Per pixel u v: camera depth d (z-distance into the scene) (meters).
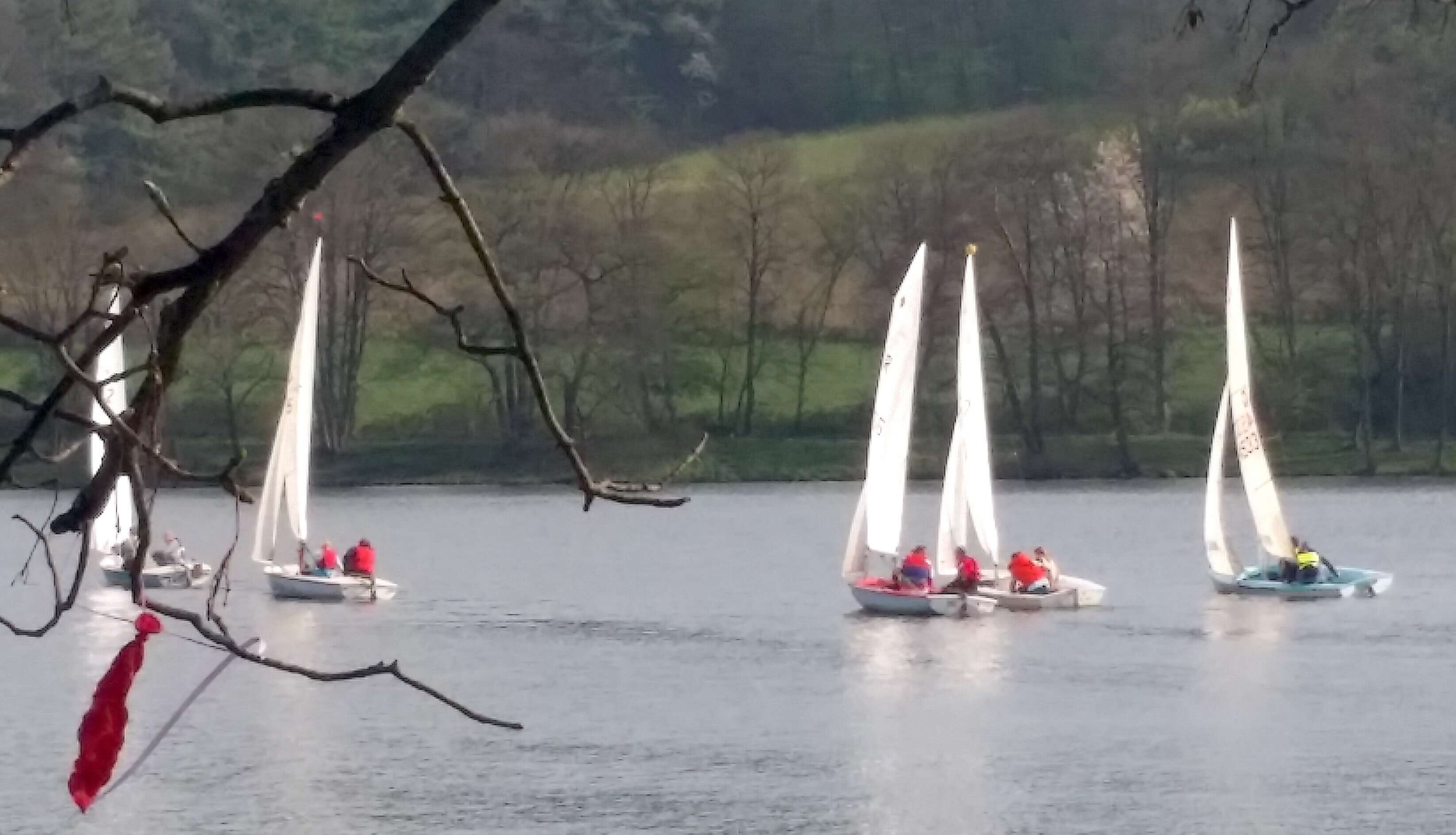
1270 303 153.25
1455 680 66.31
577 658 73.62
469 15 7.66
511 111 158.38
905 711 61.81
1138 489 150.25
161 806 48.59
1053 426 157.00
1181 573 102.75
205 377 132.38
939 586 89.06
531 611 89.12
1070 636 78.62
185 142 124.19
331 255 132.62
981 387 88.81
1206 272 154.12
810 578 103.56
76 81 114.50
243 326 132.25
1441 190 146.00
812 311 159.62
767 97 180.00
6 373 113.06
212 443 140.62
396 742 56.66
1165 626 81.56
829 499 149.75
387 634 80.62
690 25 179.38
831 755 54.81
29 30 112.06
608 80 170.88
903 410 86.06
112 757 8.14
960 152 160.00
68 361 6.90
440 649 76.31
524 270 146.00
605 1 173.62
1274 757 53.97
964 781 51.34
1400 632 78.38
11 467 7.07
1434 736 56.72
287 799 49.28
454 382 154.25
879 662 72.25
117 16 116.56
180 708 8.62
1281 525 91.44
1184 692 65.00
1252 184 152.00
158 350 7.36
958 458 88.50
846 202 160.88
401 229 141.62
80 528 7.33
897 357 85.56
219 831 46.12
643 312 151.62
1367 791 49.69
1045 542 120.06
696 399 156.12
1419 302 150.75
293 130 122.31
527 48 163.38
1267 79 144.62
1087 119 163.38
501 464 152.62
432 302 7.89
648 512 144.00
